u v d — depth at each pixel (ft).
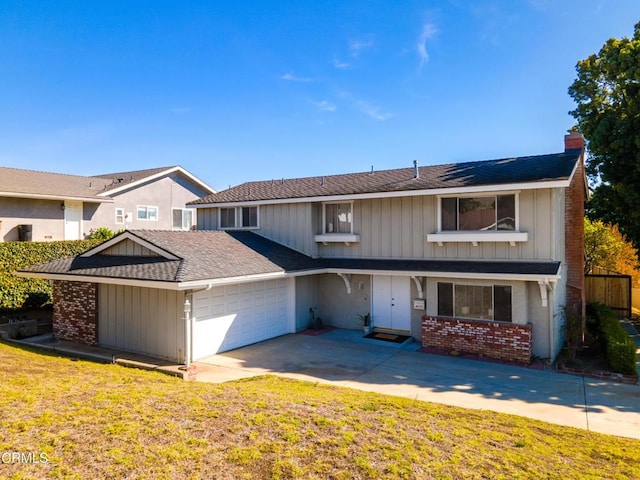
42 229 68.64
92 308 42.60
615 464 17.80
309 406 21.83
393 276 49.34
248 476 14.24
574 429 23.04
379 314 50.34
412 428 19.71
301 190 57.82
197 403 20.99
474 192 42.22
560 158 45.50
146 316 39.22
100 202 76.89
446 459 16.56
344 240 51.39
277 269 44.52
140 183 87.61
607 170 57.57
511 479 15.37
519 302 38.78
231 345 42.22
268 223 58.03
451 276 40.65
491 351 39.65
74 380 24.99
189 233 48.62
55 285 45.73
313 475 14.60
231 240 50.70
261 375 33.32
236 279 38.91
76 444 15.56
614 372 34.94
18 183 67.97
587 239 72.84
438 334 42.52
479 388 31.27
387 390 30.48
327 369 35.86
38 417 17.70
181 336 37.14
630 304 65.92
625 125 53.98
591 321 49.29
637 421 25.45
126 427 17.29
